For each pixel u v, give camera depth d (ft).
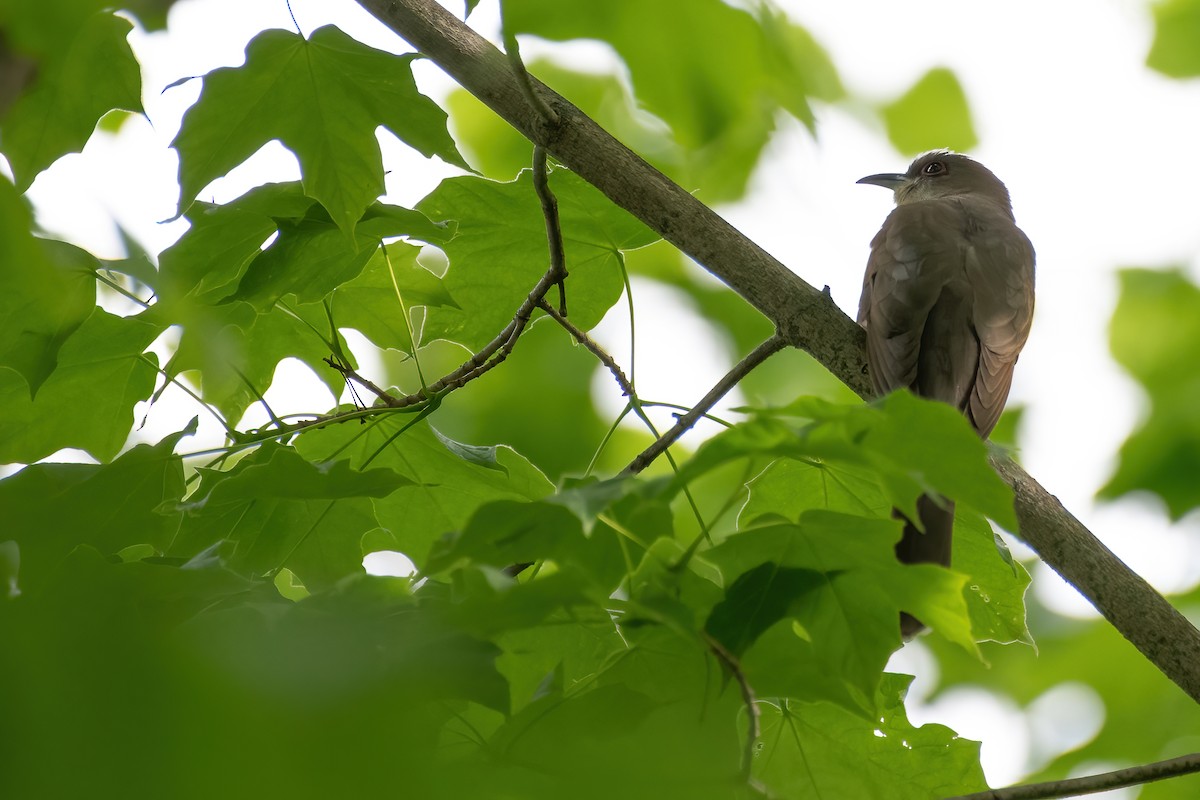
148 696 5.29
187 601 13.76
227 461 21.33
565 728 13.20
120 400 20.71
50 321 17.89
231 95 17.67
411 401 20.22
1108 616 20.47
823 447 11.43
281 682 5.78
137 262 11.34
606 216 22.94
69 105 16.97
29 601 5.81
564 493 11.70
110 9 9.04
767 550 13.51
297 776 5.40
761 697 13.85
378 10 20.74
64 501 17.07
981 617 21.01
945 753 18.04
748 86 11.69
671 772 8.36
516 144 44.19
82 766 5.13
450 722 14.67
